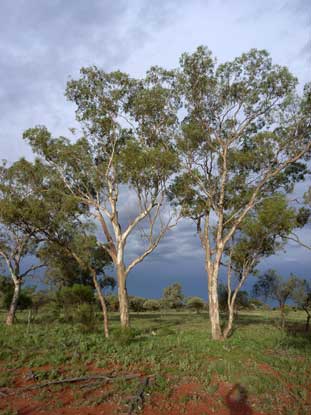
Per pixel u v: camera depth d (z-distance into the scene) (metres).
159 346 15.62
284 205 20.28
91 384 10.57
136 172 21.28
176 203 24.20
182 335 20.47
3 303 36.28
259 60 20.89
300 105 20.17
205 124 22.61
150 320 33.88
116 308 49.00
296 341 19.58
